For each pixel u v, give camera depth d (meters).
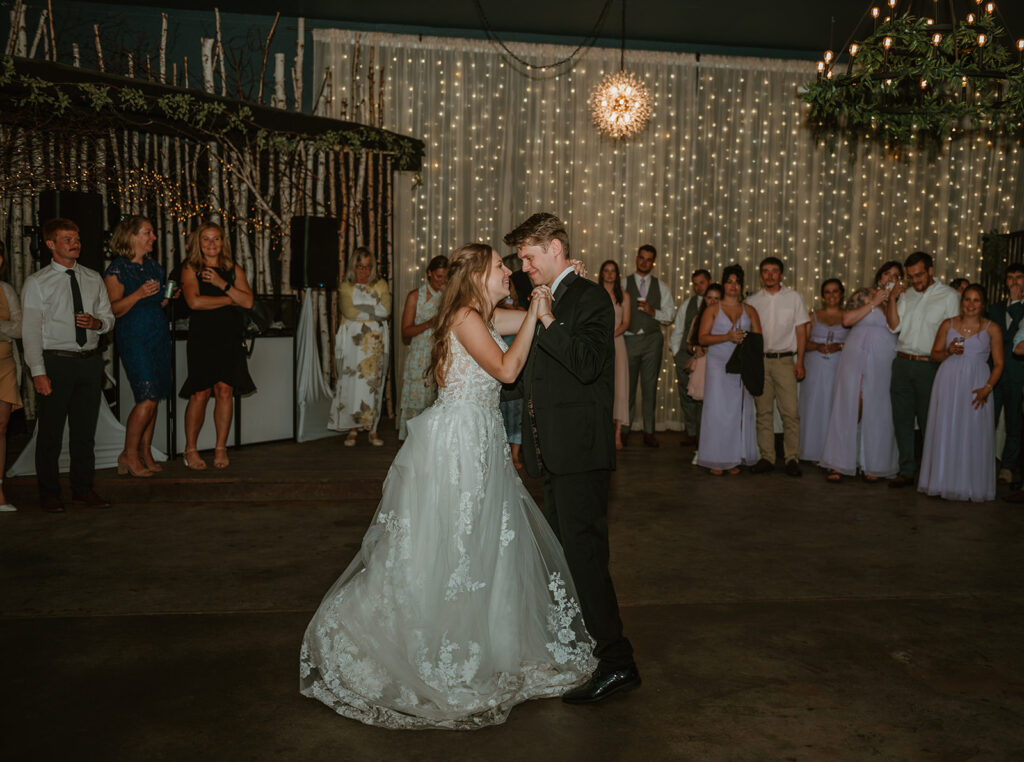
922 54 5.02
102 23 8.34
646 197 9.17
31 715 2.71
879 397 6.40
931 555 4.57
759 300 6.73
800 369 6.73
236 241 8.02
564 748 2.56
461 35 8.93
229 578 4.06
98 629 3.43
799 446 6.77
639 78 9.11
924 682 3.02
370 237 8.60
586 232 9.12
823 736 2.63
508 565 2.93
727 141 9.27
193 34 8.52
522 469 5.91
